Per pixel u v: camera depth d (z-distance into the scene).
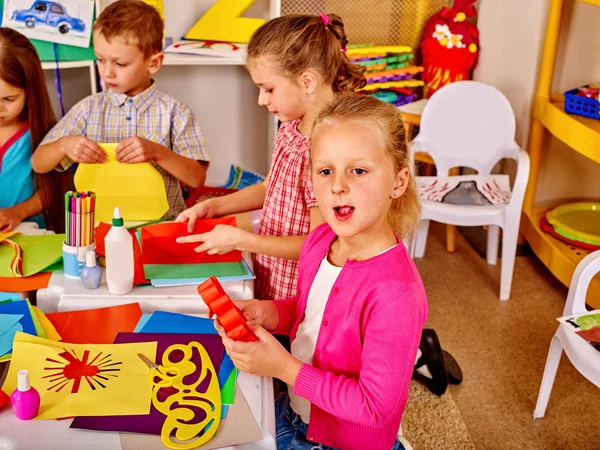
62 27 2.47
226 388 1.10
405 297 1.07
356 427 1.15
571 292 1.89
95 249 1.47
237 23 3.05
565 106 2.74
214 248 1.48
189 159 2.00
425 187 2.80
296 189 1.54
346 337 1.12
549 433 2.03
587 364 1.69
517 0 3.05
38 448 0.96
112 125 2.11
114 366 1.13
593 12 2.96
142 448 0.97
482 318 2.62
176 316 1.30
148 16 2.00
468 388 2.21
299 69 1.44
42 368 1.11
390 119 1.07
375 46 3.23
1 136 1.99
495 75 3.28
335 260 1.19
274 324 1.29
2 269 1.46
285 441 1.22
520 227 3.18
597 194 3.20
